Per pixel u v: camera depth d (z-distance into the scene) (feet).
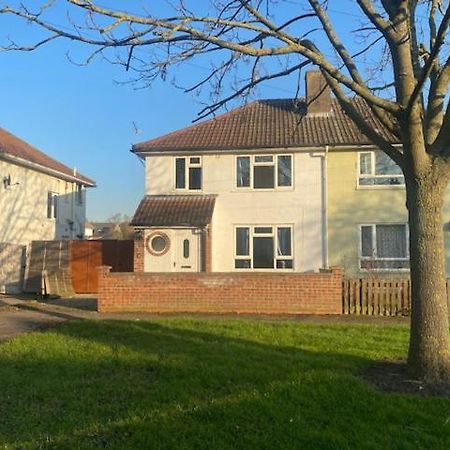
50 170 90.58
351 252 71.05
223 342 33.47
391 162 70.90
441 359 24.98
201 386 23.61
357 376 25.45
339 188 71.61
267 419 19.51
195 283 51.75
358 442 17.63
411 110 24.64
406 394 22.80
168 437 17.94
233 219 72.59
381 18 26.50
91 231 199.82
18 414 20.38
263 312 50.72
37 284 76.95
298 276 50.67
